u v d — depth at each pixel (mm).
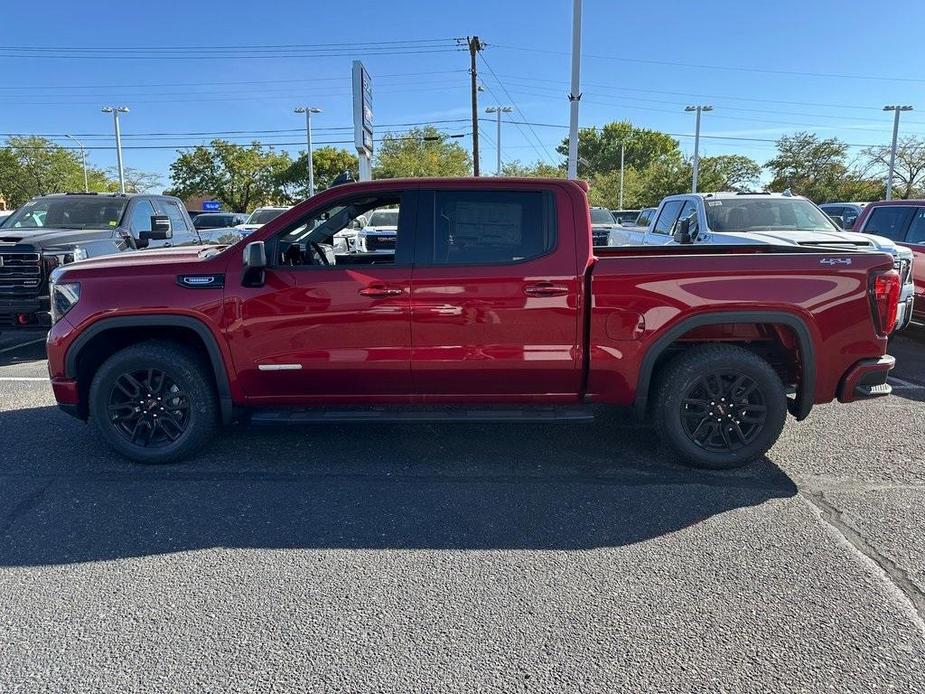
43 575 3205
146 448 4520
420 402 4469
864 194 52031
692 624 2807
